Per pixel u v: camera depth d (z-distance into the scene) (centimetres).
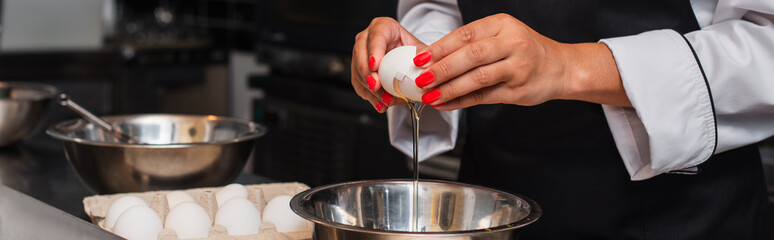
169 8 462
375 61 105
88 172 138
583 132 124
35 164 166
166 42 399
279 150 284
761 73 106
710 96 106
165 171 136
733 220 124
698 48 108
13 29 383
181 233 113
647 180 122
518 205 102
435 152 135
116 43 402
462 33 97
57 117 359
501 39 96
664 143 106
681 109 106
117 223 114
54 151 177
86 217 133
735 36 108
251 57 381
